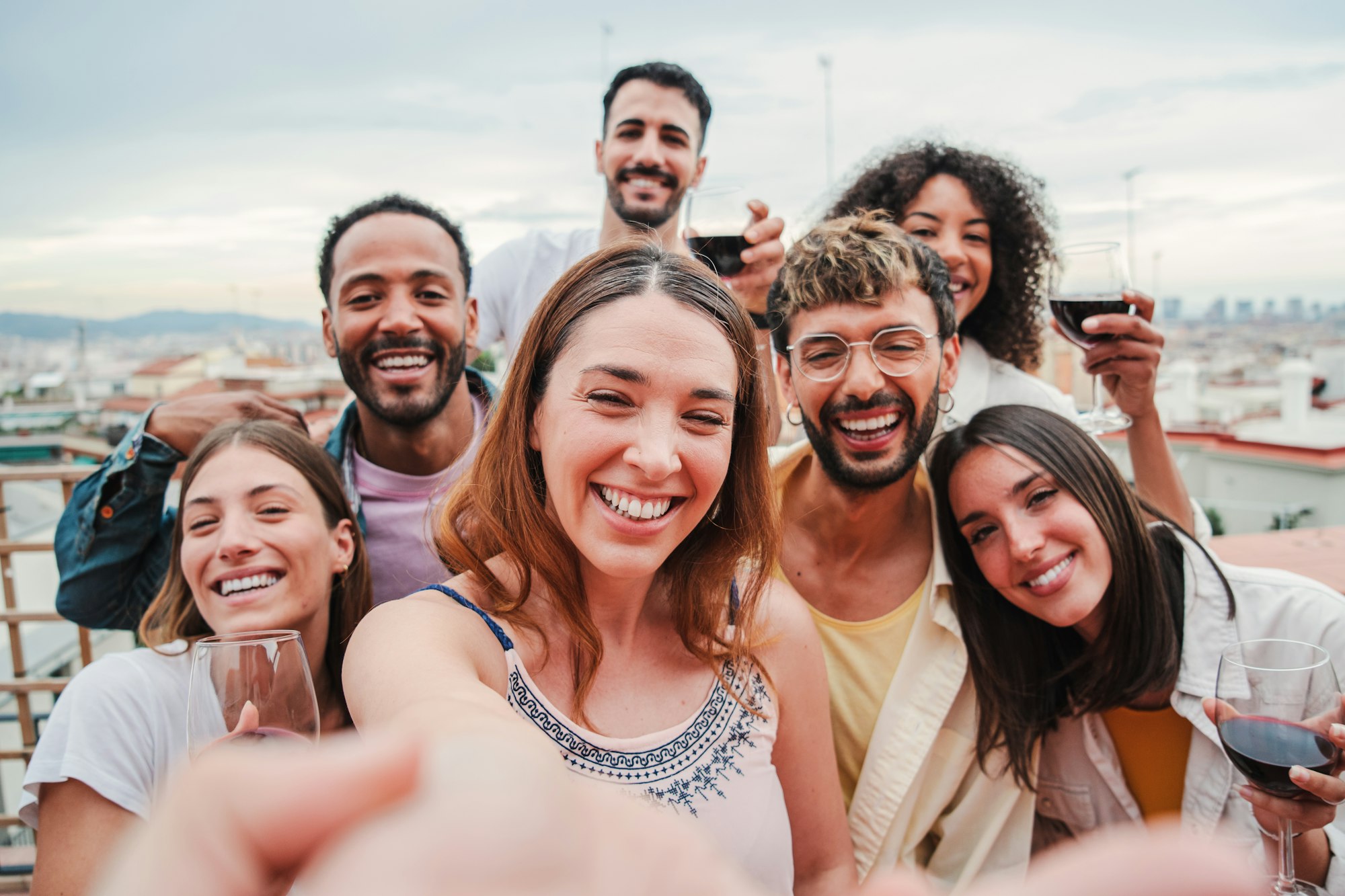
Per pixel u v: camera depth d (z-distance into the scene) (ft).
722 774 2.11
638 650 2.19
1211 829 2.68
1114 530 2.61
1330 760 2.07
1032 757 2.77
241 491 2.65
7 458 8.90
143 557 3.32
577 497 1.94
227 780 0.40
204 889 0.39
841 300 2.71
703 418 1.95
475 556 2.15
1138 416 3.33
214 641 1.95
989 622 2.78
